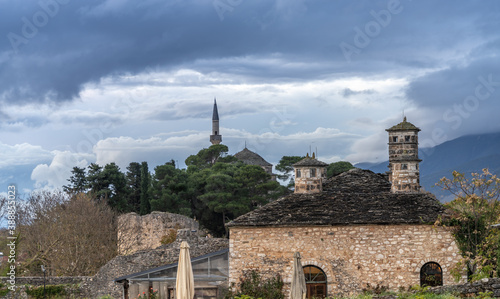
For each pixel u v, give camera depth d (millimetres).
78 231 68125
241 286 37031
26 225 69250
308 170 40219
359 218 36656
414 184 39281
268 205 39156
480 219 35906
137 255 48688
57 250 66250
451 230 35844
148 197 105312
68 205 74750
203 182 107562
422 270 36000
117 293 47438
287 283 36781
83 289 48469
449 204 37125
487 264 34531
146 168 106312
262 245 37344
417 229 36219
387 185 41062
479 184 36531
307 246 36906
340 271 36469
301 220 37031
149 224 77250
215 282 40906
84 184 105938
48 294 47375
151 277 43438
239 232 37688
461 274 35188
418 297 29047
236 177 109062
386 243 36344
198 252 49156
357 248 36531
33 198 74125
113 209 98250
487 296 28281
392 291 35500
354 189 40594
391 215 36625
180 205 103812
